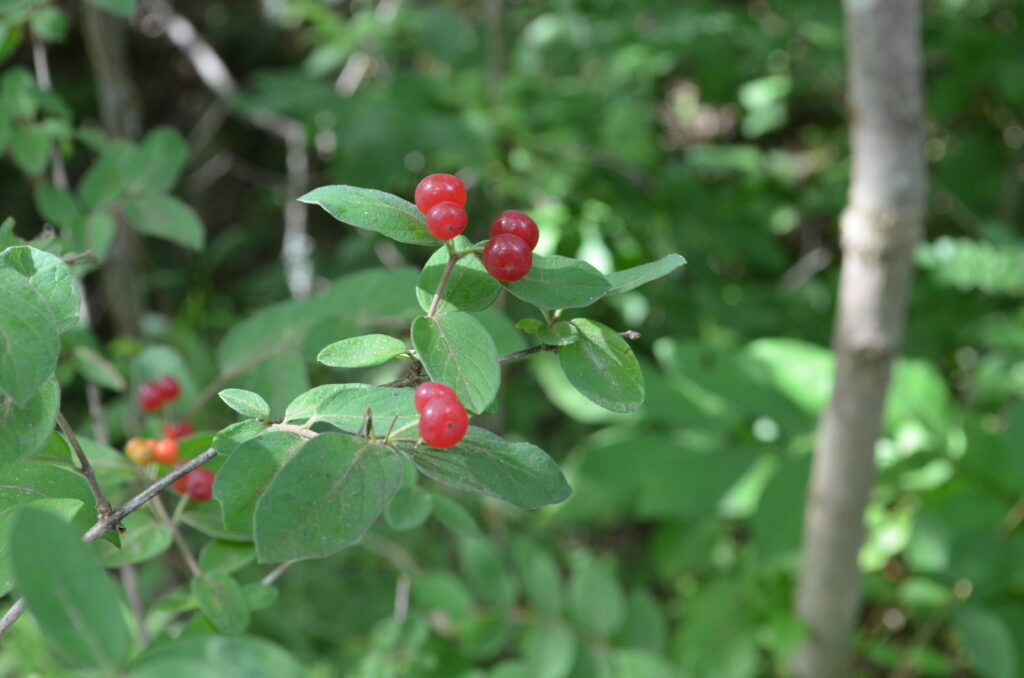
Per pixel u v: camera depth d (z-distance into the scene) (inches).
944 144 44.9
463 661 27.4
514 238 10.9
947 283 37.3
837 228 42.3
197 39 39.3
